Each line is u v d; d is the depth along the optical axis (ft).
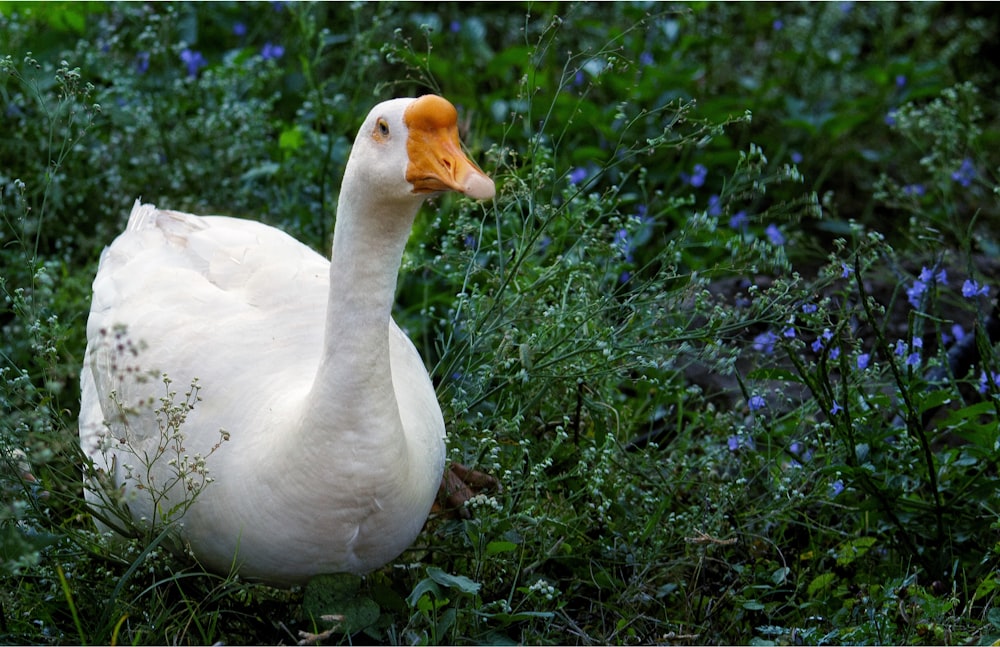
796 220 26.21
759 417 24.13
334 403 18.22
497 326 24.27
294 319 21.29
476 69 42.37
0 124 33.88
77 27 36.78
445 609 20.56
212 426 19.62
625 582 22.68
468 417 24.22
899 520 23.29
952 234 38.27
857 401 24.13
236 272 22.39
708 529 22.54
